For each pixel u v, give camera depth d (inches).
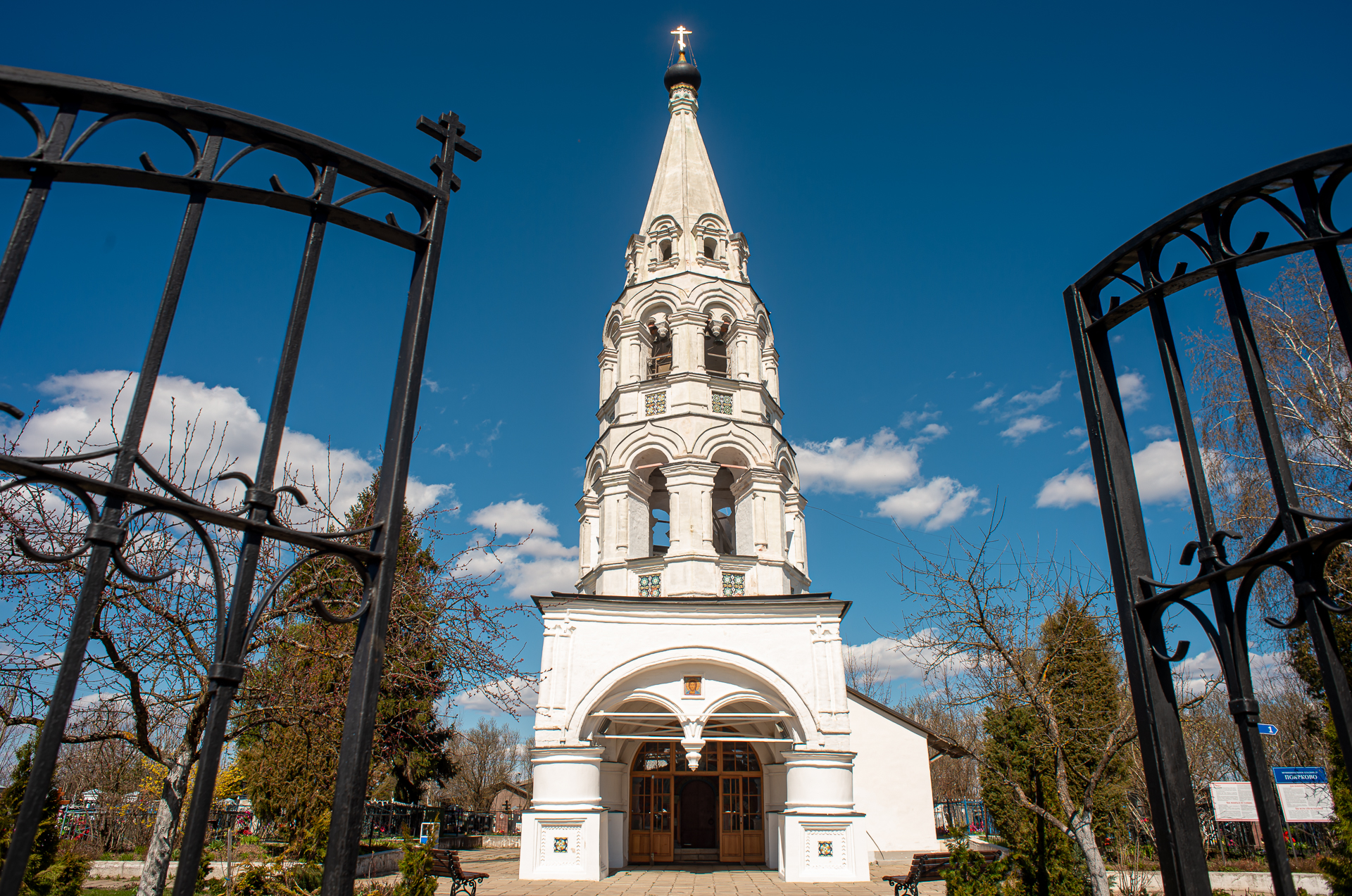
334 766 737.6
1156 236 201.0
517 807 2787.9
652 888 885.8
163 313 159.0
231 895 654.5
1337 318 169.2
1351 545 573.3
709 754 1202.0
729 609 997.8
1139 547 205.6
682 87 1502.2
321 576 509.7
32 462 139.6
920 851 1244.5
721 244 1296.8
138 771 652.7
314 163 189.0
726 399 1178.6
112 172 160.1
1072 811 507.8
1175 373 196.5
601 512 1152.8
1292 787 863.1
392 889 617.0
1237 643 177.9
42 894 525.0
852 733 1302.9
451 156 217.6
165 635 447.2
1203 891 179.8
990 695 563.8
